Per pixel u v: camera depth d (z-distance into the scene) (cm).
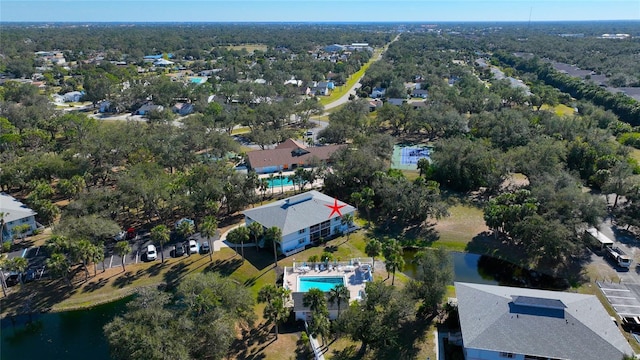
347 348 5234
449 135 13350
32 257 7281
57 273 6038
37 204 8088
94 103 19100
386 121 16388
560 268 6894
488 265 7194
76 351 5388
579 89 19650
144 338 4372
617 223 8112
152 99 19250
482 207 9150
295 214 7675
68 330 5753
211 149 12938
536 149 9944
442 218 8688
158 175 9206
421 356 5081
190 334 4681
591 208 7350
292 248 7500
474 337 4688
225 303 5166
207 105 16975
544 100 17175
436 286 5572
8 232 7800
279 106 15900
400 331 5491
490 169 9662
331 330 5397
